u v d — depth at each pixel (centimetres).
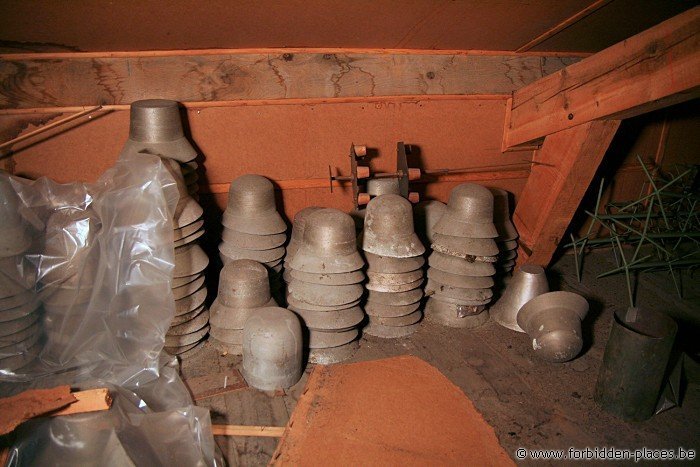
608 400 221
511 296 288
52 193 221
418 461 194
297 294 247
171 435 190
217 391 230
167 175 218
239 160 300
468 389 236
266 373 228
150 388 216
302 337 239
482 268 279
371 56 301
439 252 285
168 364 244
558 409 225
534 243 318
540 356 257
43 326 219
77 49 250
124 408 194
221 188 300
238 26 249
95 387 199
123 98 268
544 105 304
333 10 243
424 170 315
